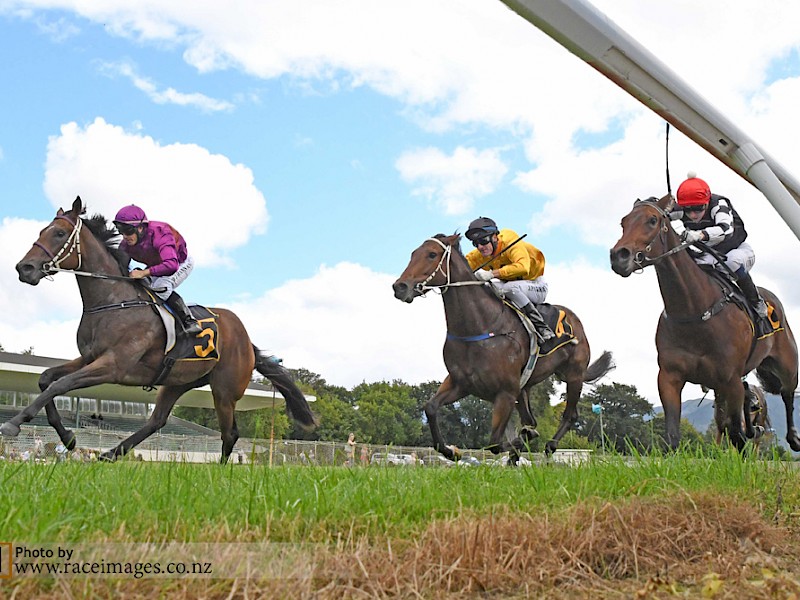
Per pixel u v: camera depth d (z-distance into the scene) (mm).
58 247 7488
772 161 2518
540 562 2760
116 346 7637
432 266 7695
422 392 61094
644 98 2289
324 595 2268
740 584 2715
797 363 8102
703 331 6590
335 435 57531
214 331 8320
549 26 2004
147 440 18375
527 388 9234
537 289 8336
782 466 4848
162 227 7992
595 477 4281
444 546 2676
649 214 6535
